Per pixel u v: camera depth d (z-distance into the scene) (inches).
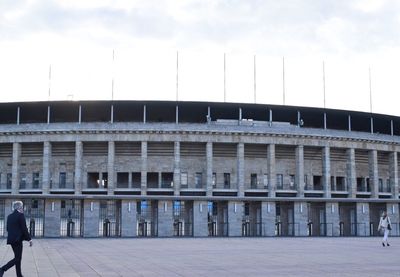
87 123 2787.9
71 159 2851.9
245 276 691.4
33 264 860.6
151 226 2068.2
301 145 2920.8
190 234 2090.3
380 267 810.8
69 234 2005.4
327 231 2257.6
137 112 2999.5
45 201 1892.2
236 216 2095.2
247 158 2925.7
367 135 3068.4
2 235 1902.1
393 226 2393.0
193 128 2792.8
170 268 796.0
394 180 3161.9
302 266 825.5
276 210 2375.7
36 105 2898.6
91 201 1929.1
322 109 3019.2
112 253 1112.8
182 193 2822.3
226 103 2901.1
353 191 3011.8
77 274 716.0
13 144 2842.0
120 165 2827.3
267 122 2960.1
